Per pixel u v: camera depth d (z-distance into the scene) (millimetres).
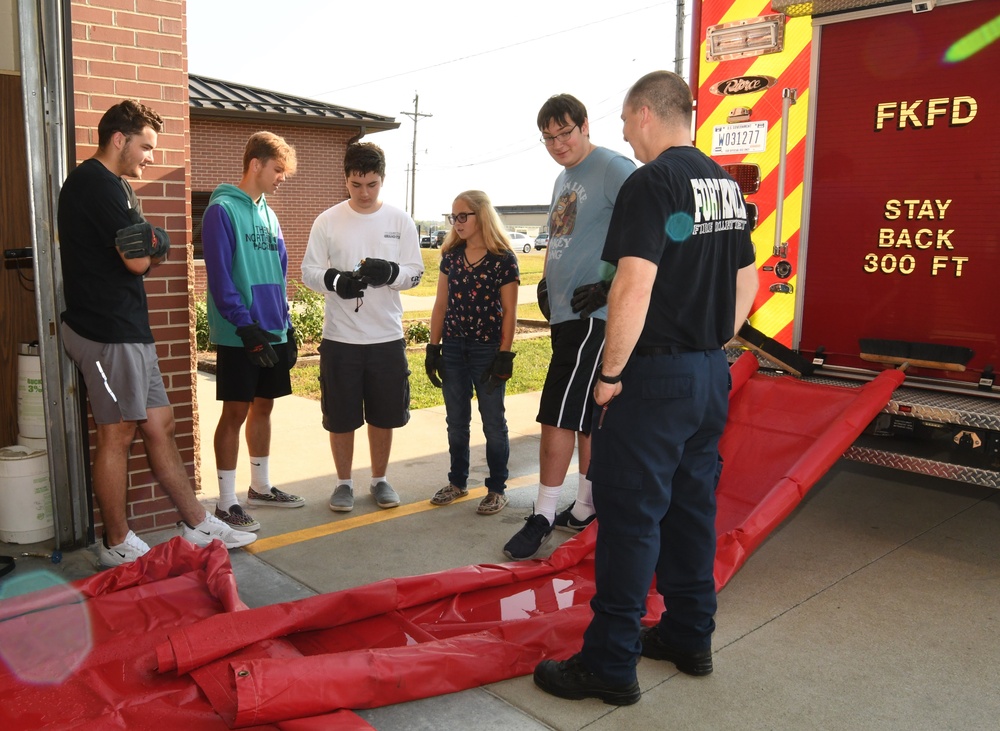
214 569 3432
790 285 4570
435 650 2895
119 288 3672
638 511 2682
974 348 4020
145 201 4250
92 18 3994
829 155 4371
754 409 4355
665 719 2734
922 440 4031
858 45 4215
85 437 4074
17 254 4184
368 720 2697
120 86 4113
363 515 4711
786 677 3000
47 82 3768
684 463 2877
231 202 4281
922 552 4188
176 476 4043
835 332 4457
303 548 4211
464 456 4926
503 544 4277
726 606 3580
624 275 2533
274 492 4859
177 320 4445
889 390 3953
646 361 2660
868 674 3020
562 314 4051
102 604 3283
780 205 4531
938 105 4004
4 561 3863
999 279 3912
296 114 16750
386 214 4715
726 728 2684
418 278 4738
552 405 4020
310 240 4707
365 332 4605
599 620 2785
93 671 2822
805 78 4391
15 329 4465
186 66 4324
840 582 3828
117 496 3818
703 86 4770
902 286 4211
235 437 4414
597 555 2801
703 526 2904
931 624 3414
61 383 3934
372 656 2764
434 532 4441
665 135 2830
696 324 2680
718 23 4660
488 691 2898
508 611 3422
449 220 4645
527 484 5332
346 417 4680
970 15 3873
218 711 2584
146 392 3797
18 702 2658
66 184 3629
